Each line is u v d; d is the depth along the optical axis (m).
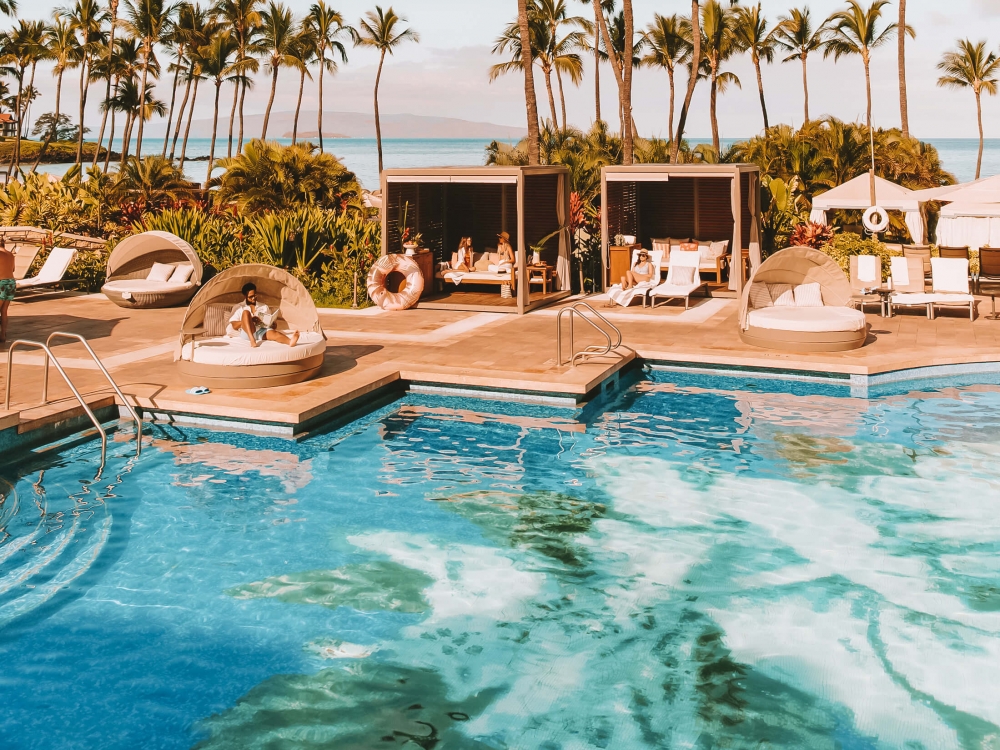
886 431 9.90
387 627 6.07
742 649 5.82
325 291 17.91
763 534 7.49
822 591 6.55
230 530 7.53
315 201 30.66
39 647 5.74
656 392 11.69
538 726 5.02
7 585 6.50
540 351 12.68
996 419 10.21
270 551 7.16
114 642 5.81
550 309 16.33
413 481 8.68
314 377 11.23
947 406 10.73
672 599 6.47
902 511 7.87
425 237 18.42
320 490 8.42
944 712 5.14
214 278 11.05
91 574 6.71
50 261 17.80
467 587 6.64
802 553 7.14
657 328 14.30
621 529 7.62
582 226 19.77
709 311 15.87
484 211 19.00
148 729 4.95
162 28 61.94
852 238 22.78
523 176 15.64
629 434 10.03
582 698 5.30
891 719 5.08
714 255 18.88
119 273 17.47
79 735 4.89
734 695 5.33
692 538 7.44
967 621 6.12
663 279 17.88
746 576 6.79
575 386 10.69
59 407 9.60
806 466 8.95
